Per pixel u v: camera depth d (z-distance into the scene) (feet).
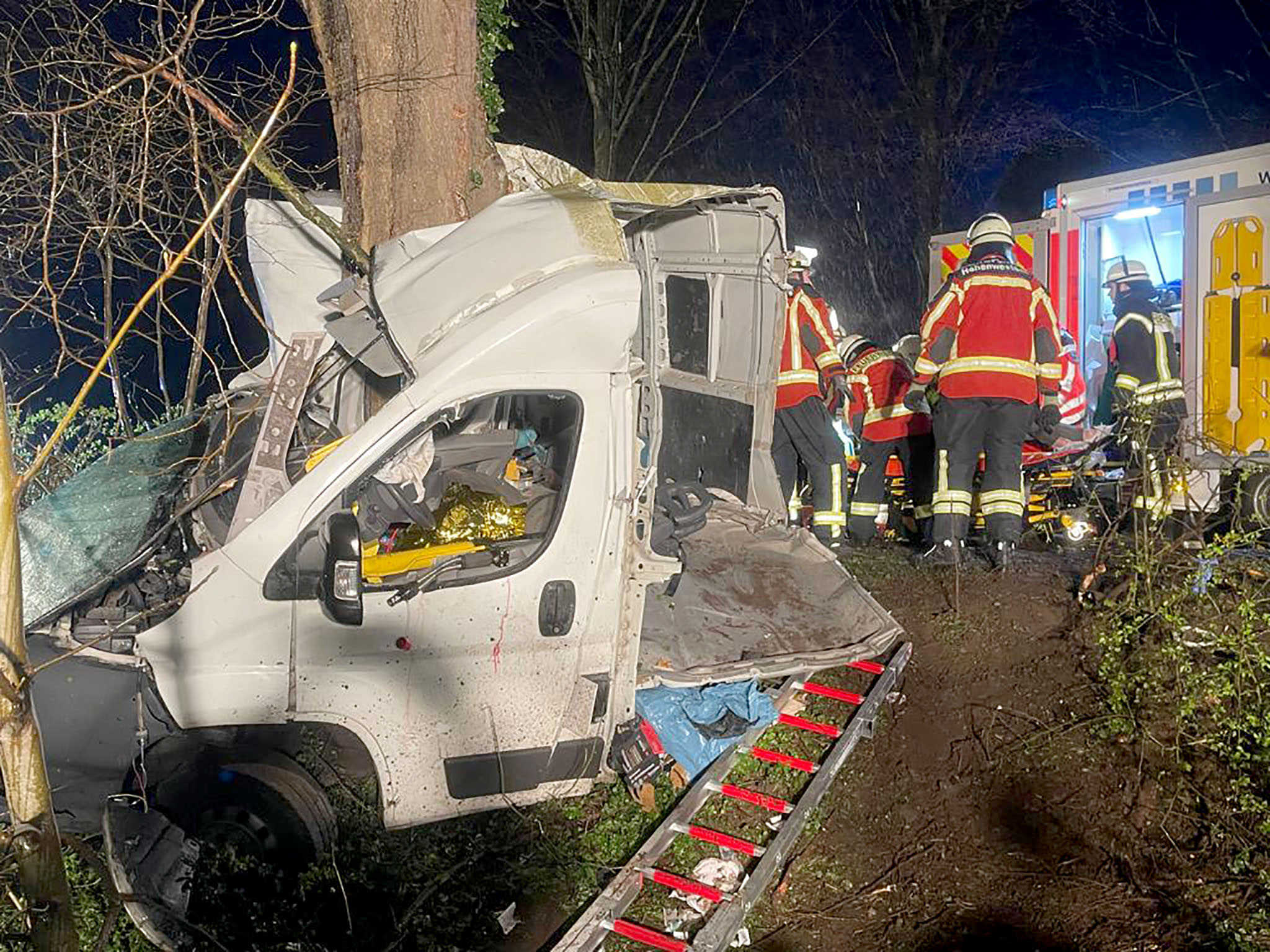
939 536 19.99
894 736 16.16
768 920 12.92
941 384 19.81
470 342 11.94
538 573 12.38
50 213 9.90
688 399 19.12
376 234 17.85
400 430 11.84
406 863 13.06
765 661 15.15
